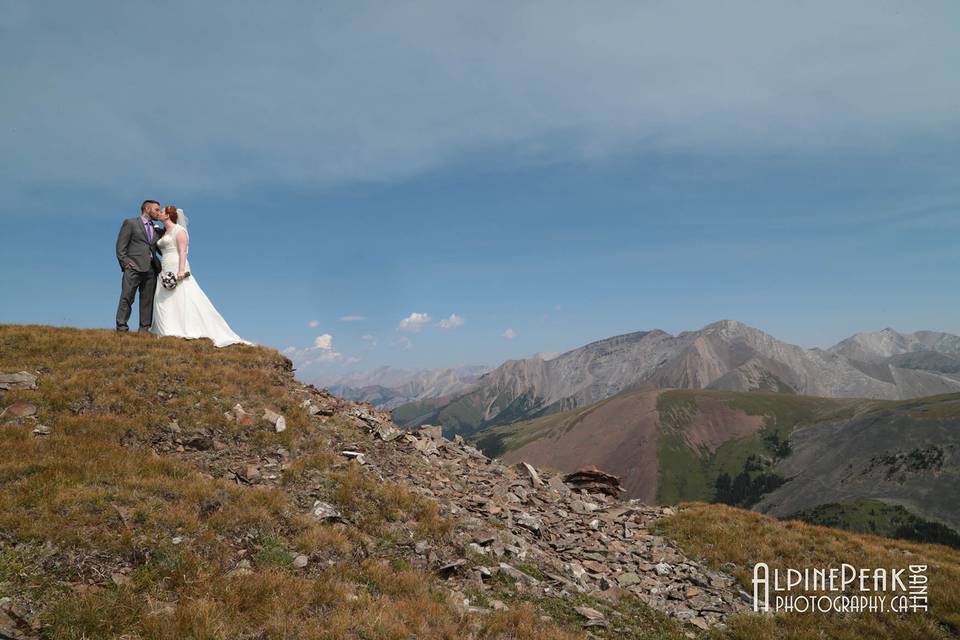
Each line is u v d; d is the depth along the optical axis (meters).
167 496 12.30
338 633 9.43
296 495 14.71
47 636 7.95
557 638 11.68
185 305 23.81
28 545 9.62
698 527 22.98
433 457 22.52
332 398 24.17
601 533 21.05
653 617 15.28
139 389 17.59
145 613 8.84
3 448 12.86
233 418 17.61
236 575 10.41
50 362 18.09
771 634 15.68
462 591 12.84
